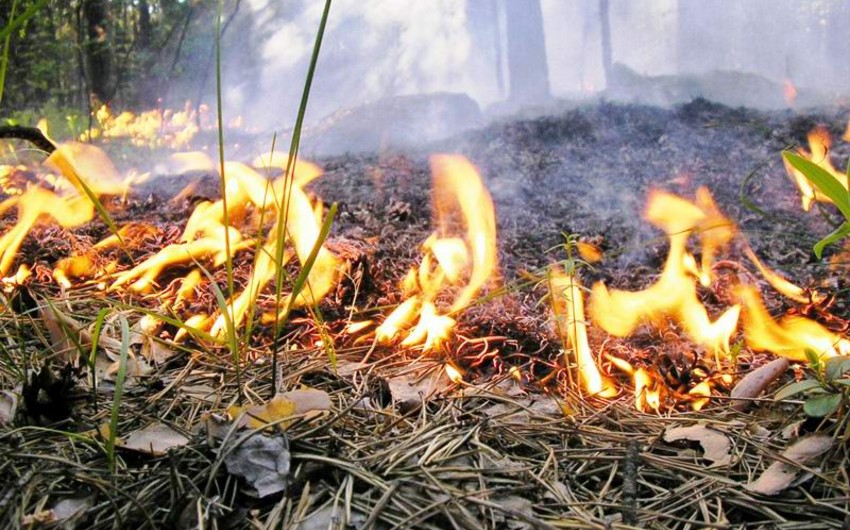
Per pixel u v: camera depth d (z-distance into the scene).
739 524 1.12
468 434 1.33
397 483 1.15
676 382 1.64
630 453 1.27
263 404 1.48
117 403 1.18
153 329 1.92
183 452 1.23
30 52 9.61
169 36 11.43
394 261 2.73
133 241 2.91
